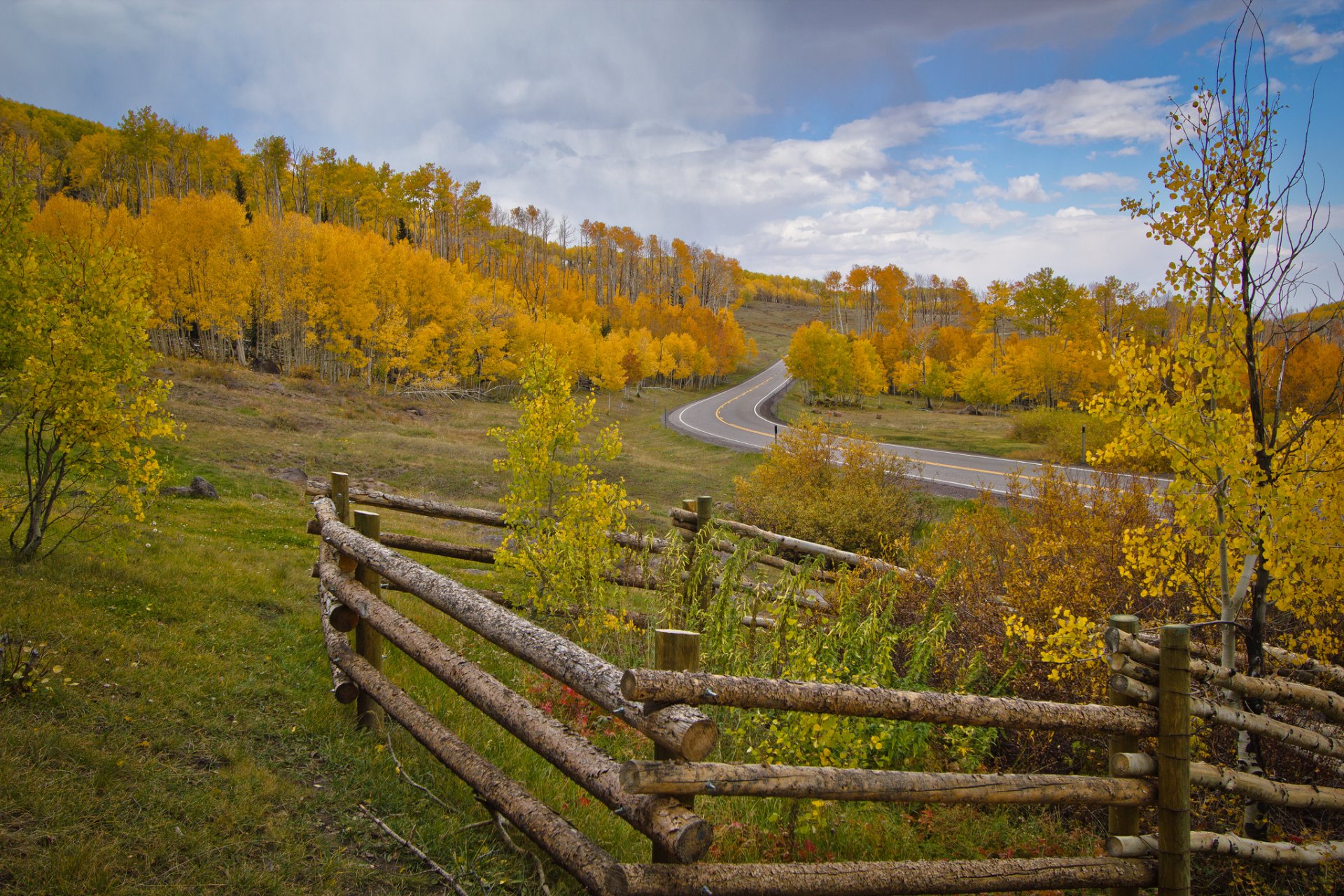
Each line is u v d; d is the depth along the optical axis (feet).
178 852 9.27
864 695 9.09
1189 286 14.07
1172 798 10.64
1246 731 13.07
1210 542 14.49
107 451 23.82
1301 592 13.41
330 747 12.75
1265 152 13.14
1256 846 11.66
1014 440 114.93
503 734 14.28
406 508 21.49
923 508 57.67
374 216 311.47
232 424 81.10
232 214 160.25
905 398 272.10
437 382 168.04
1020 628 14.12
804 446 61.00
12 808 9.33
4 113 321.52
